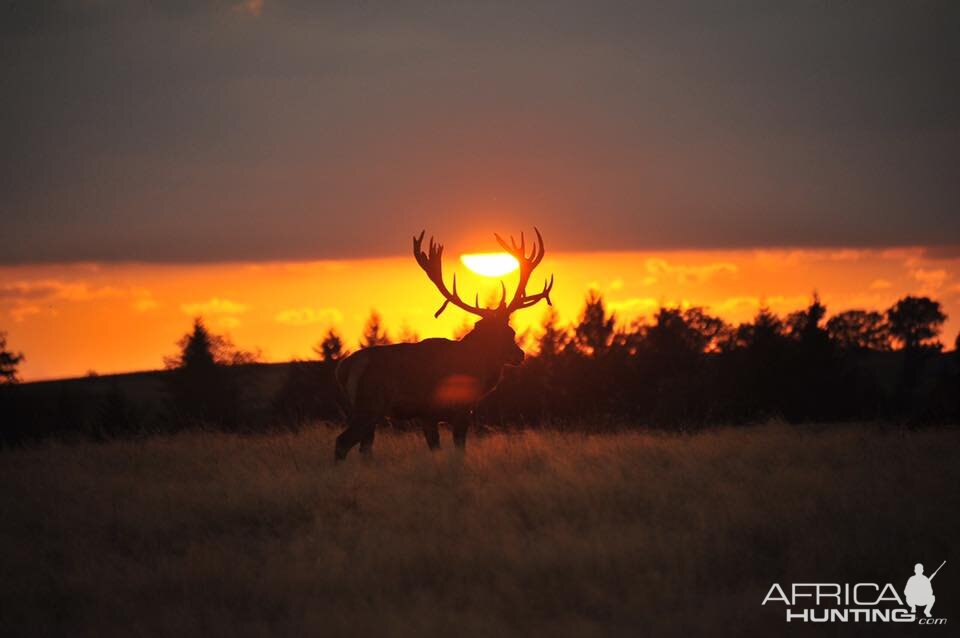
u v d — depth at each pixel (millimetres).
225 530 38000
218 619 28328
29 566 33875
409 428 69812
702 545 32719
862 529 34469
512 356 55000
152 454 55406
